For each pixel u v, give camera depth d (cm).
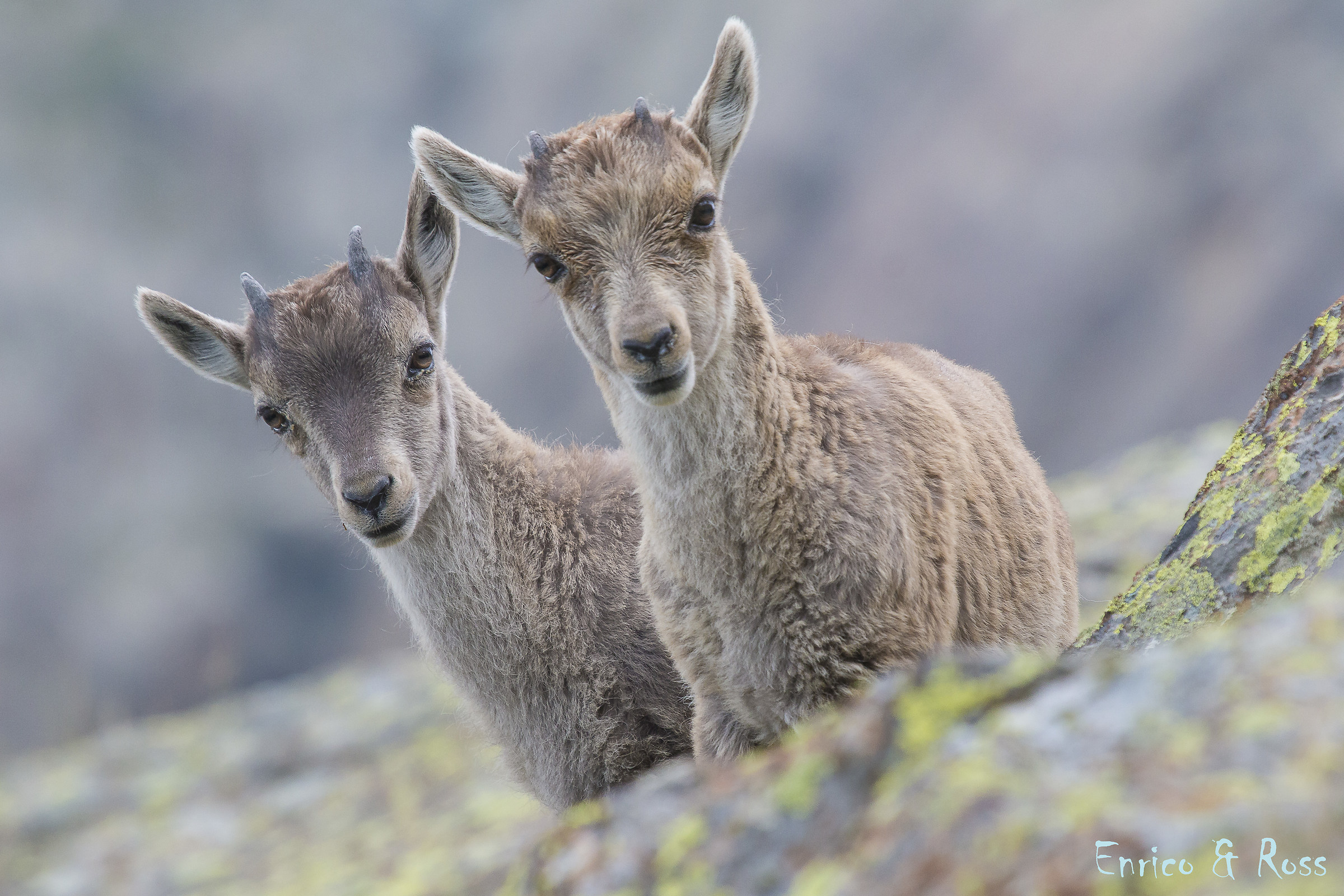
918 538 1808
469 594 2286
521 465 2366
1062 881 821
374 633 11762
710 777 1259
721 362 1803
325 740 4350
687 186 1834
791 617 1778
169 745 4759
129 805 4200
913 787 998
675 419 1820
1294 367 1481
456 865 2733
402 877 2812
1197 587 1394
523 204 1941
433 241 2428
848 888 945
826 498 1767
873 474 1798
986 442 2166
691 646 1906
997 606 2012
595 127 1939
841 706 1741
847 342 2177
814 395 1866
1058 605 2244
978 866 873
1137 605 1463
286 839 3572
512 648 2277
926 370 2223
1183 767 879
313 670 11812
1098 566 3725
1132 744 930
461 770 3678
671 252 1808
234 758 4403
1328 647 938
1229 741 882
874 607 1741
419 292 2400
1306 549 1323
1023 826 882
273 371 2247
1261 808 806
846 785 1070
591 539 2303
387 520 2127
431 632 2344
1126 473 4959
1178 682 979
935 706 1091
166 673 11650
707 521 1816
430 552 2294
